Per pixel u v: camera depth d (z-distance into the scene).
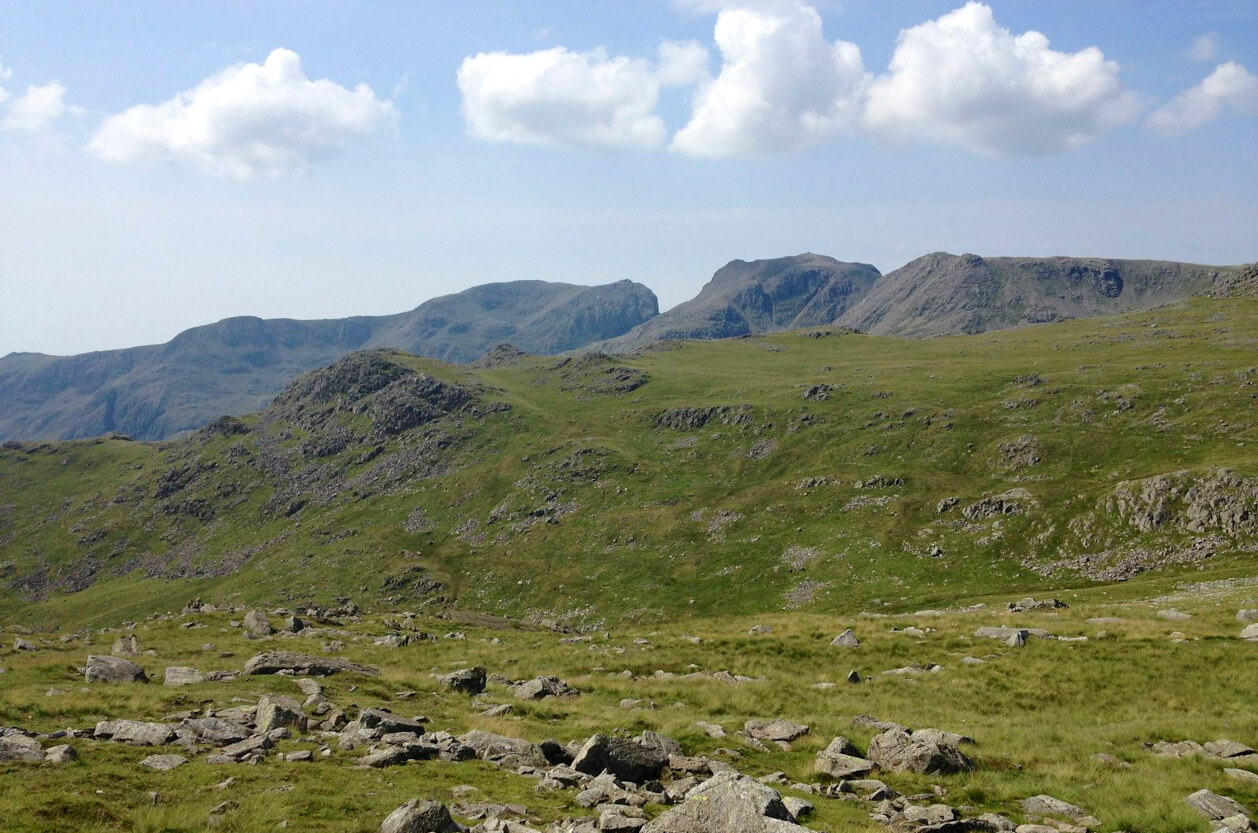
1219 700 31.09
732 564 138.62
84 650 40.97
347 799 16.98
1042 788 20.84
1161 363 190.12
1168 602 61.03
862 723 28.20
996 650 41.25
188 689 29.08
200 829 14.86
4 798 15.32
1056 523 116.25
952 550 119.69
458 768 20.45
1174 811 18.02
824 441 185.62
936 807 18.27
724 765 22.23
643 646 47.69
